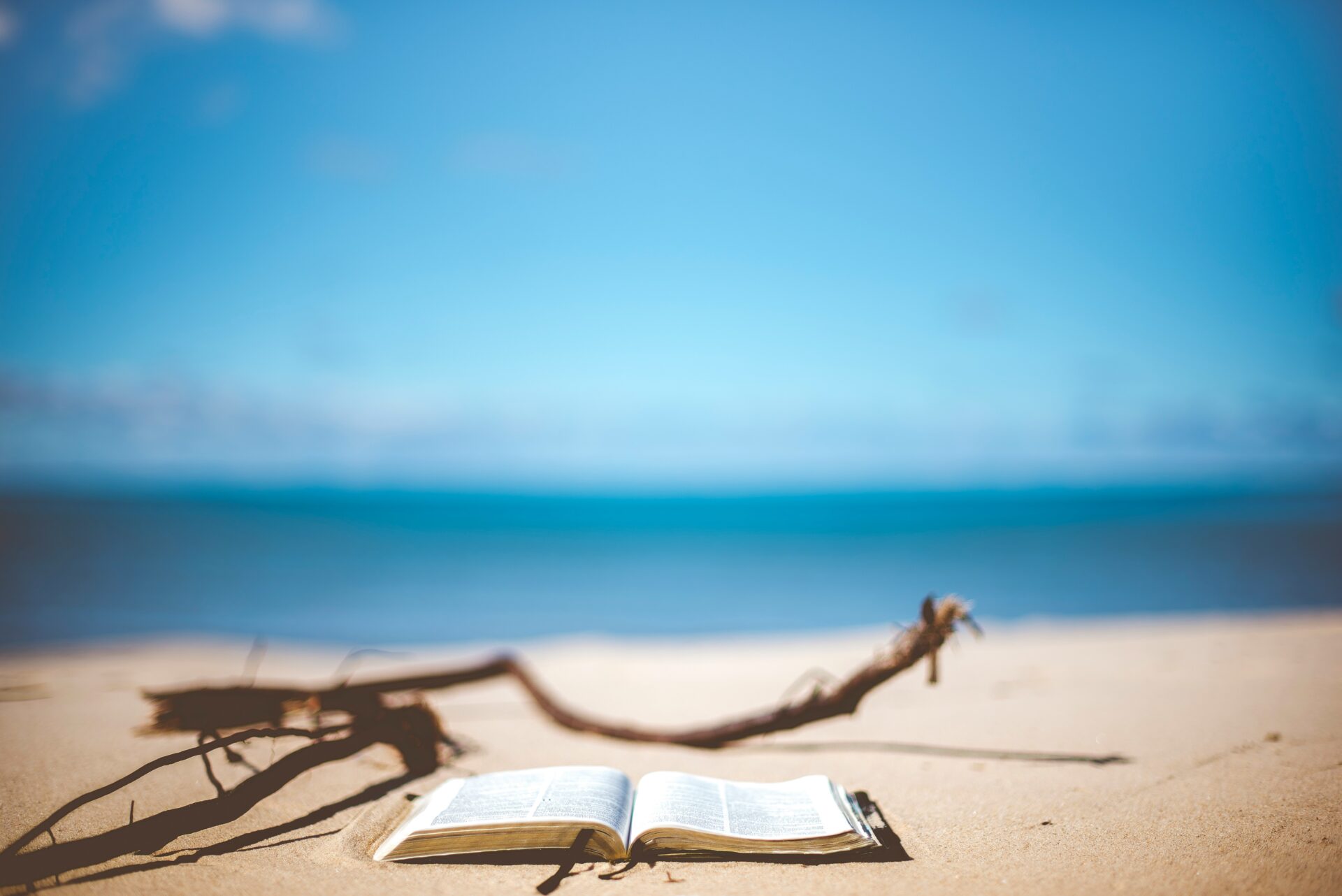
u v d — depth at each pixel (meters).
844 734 1.01
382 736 0.83
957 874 0.66
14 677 1.43
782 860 0.68
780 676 1.50
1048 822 0.74
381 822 0.73
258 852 0.69
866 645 2.06
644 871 0.66
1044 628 2.33
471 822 0.68
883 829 0.73
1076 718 1.02
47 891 0.64
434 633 3.15
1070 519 9.77
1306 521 8.10
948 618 0.83
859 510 13.23
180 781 0.81
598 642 2.82
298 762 0.75
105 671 1.54
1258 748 0.88
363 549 7.21
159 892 0.64
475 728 1.06
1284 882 0.64
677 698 1.32
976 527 8.88
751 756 0.93
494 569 5.76
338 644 2.76
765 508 14.27
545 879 0.66
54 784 0.80
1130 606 3.01
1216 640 1.60
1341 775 0.80
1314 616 2.27
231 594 4.08
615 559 6.55
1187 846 0.69
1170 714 1.01
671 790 0.73
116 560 5.54
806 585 4.65
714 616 3.61
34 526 8.46
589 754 0.93
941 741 0.97
